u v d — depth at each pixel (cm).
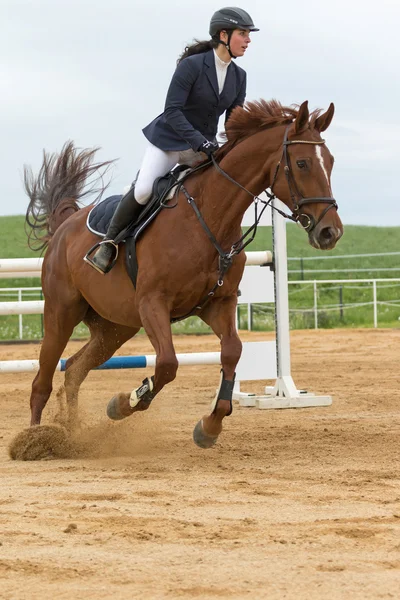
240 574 591
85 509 792
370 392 1806
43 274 1262
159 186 1046
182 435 1280
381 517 750
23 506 809
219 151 1013
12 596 554
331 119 965
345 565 608
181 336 3416
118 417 1130
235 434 1289
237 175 991
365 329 3559
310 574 590
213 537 689
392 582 572
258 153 981
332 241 923
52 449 1137
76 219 1234
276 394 1655
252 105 998
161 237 1009
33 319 4206
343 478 949
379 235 8156
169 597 549
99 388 1995
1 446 1241
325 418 1455
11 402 1791
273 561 621
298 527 721
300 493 866
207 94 1046
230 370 1033
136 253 1049
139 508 798
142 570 602
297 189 944
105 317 1161
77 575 593
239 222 1011
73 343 3225
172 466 1038
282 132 970
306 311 3997
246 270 1630
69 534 700
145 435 1266
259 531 708
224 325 1038
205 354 1642
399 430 1302
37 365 1594
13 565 614
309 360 2517
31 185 1359
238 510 789
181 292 1003
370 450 1139
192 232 997
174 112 1030
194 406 1645
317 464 1044
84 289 1162
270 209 1631
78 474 995
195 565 612
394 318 4034
